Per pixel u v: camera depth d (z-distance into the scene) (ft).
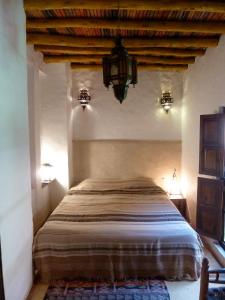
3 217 5.82
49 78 12.84
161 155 14.47
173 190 14.43
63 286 7.88
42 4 7.48
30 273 7.78
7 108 6.13
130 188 12.99
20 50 7.08
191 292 7.54
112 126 14.43
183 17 8.70
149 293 7.50
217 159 9.98
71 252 8.07
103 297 7.36
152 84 14.21
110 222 8.93
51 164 13.24
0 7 5.74
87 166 14.64
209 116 10.27
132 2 7.52
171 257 8.09
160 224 8.80
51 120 13.04
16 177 6.70
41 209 11.64
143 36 10.26
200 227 10.86
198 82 11.92
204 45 10.22
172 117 14.37
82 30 9.70
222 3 7.58
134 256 8.07
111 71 6.81
